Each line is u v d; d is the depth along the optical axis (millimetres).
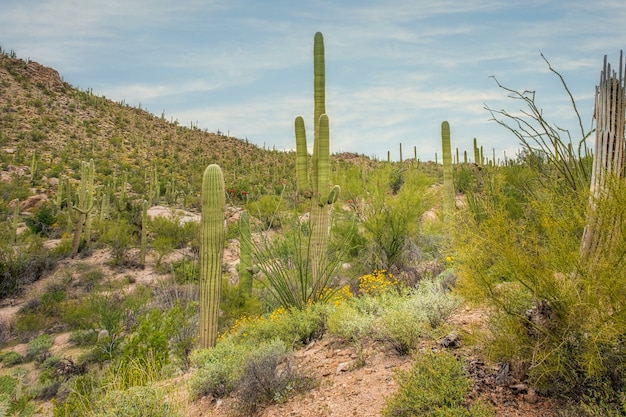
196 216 35250
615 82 3664
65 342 16719
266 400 4707
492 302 3561
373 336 5379
